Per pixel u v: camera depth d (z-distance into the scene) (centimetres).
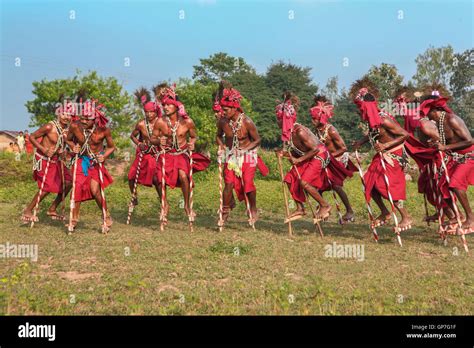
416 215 1481
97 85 3681
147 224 1234
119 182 2359
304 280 697
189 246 922
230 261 804
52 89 3597
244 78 7100
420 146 1022
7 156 2489
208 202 1664
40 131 1124
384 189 996
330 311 561
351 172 1206
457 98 6394
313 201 1731
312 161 1085
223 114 1163
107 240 973
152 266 762
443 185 991
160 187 1207
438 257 873
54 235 1027
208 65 7956
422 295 633
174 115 1166
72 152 1070
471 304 605
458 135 970
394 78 5666
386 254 885
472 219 988
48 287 641
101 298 606
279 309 570
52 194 1686
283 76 7000
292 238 1041
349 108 6353
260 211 1516
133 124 3753
